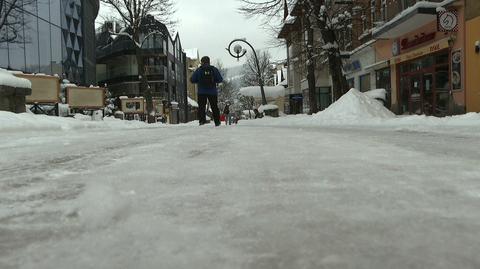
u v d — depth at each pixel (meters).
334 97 20.58
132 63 60.88
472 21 16.19
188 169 3.40
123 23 34.06
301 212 2.11
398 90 23.16
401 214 2.06
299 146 5.00
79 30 36.50
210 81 11.96
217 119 12.01
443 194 2.48
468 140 5.89
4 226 1.95
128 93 60.81
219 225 1.91
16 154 4.80
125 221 1.98
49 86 16.64
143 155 4.34
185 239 1.72
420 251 1.57
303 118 17.89
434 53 19.22
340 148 4.79
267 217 2.03
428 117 11.90
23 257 1.56
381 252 1.56
